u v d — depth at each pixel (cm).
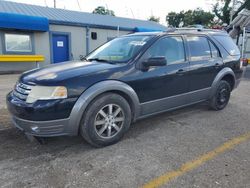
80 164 307
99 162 312
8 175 281
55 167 300
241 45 1238
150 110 404
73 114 317
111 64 374
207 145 363
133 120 387
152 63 368
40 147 353
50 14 1477
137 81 371
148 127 436
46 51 1361
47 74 335
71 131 323
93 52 471
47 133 312
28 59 1228
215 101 526
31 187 260
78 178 277
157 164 308
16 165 303
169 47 425
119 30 1620
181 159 321
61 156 327
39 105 303
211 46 508
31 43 1298
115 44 449
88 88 325
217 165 305
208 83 498
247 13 1245
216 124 454
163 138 388
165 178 278
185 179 276
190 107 560
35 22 1238
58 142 369
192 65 454
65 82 313
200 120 476
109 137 356
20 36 1259
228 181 272
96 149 348
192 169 296
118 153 337
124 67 365
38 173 286
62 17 1468
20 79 356
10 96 351
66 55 1449
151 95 396
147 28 1728
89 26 1487
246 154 335
